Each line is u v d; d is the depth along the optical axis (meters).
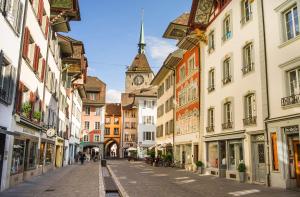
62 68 36.03
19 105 16.75
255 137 20.28
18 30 15.92
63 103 37.03
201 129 29.52
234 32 23.97
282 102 17.50
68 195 13.39
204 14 29.56
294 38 16.95
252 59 21.17
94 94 77.44
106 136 83.44
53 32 27.27
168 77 45.81
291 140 16.98
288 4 17.64
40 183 18.03
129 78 103.12
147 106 72.56
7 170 15.57
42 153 25.12
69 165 40.81
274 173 17.64
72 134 47.97
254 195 14.00
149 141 71.06
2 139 14.84
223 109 25.23
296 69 17.00
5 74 14.95
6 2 13.76
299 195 13.98
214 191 15.36
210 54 28.69
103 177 23.39
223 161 24.84
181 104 38.09
